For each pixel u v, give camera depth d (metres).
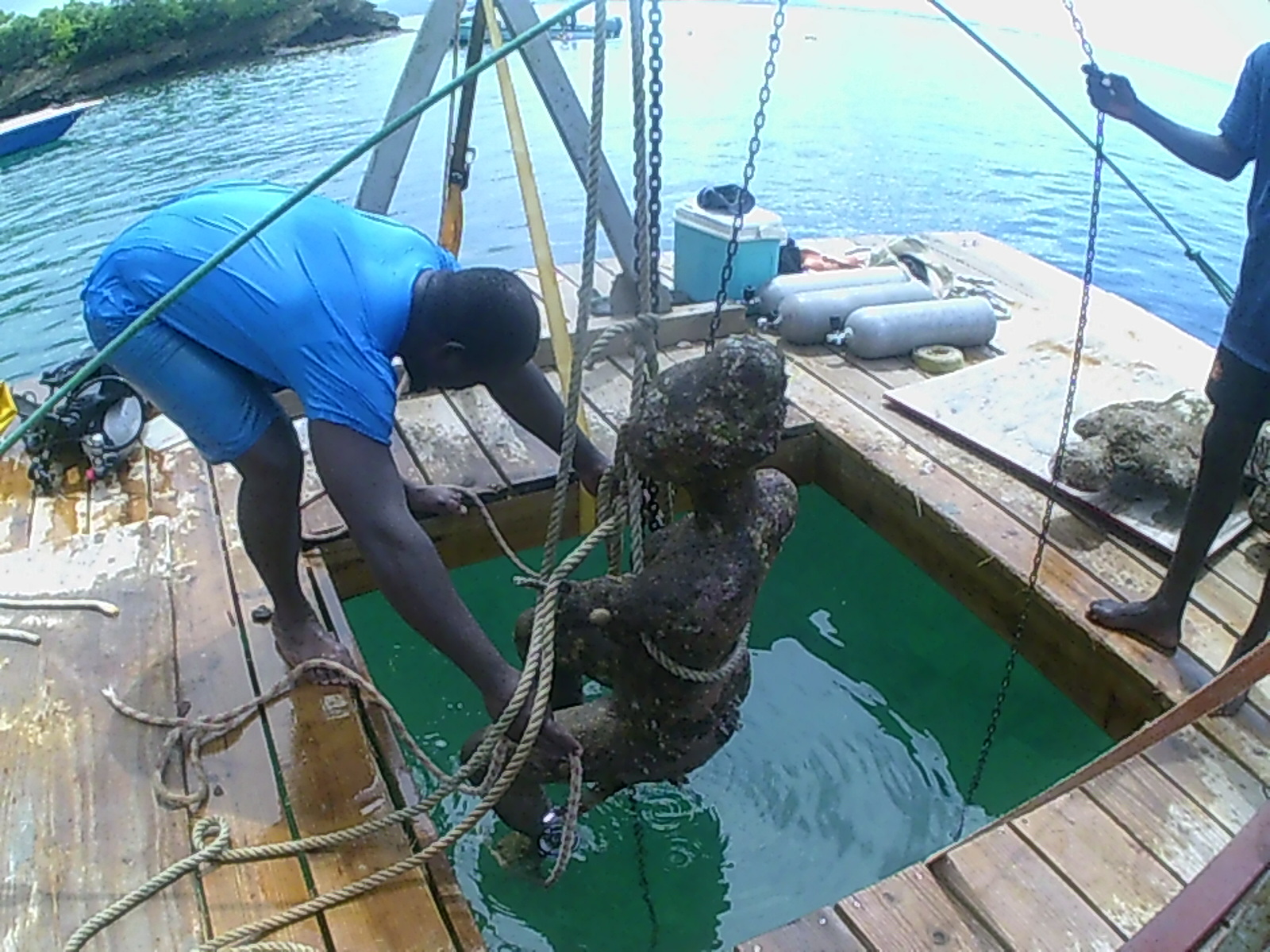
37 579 3.04
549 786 3.05
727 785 3.12
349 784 2.42
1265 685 2.72
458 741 3.30
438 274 2.15
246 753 2.49
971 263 5.54
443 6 4.04
